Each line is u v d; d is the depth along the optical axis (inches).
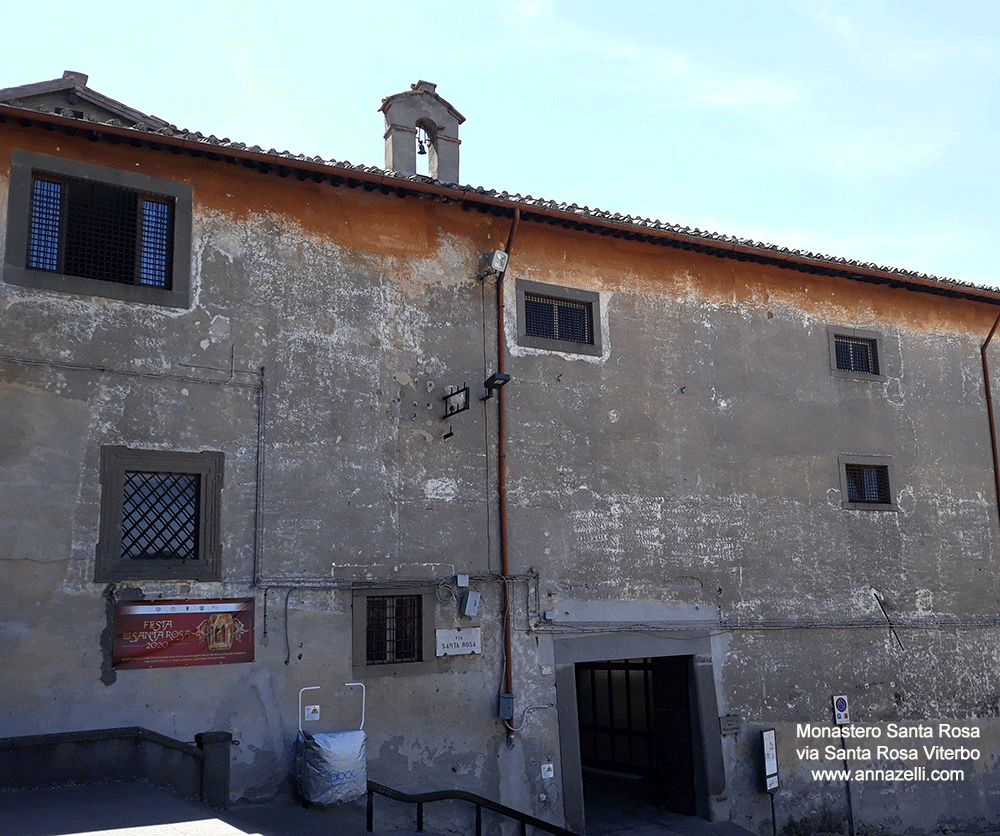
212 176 433.7
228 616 398.6
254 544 410.0
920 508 606.9
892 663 571.5
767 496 554.3
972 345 662.5
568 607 480.7
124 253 410.6
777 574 546.9
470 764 440.8
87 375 389.7
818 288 607.8
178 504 401.4
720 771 504.1
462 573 456.8
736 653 524.4
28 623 361.4
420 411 462.9
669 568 514.0
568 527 489.7
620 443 514.6
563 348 509.7
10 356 376.5
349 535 432.8
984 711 594.2
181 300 414.9
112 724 367.9
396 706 429.4
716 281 569.6
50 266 394.6
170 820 290.8
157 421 400.2
